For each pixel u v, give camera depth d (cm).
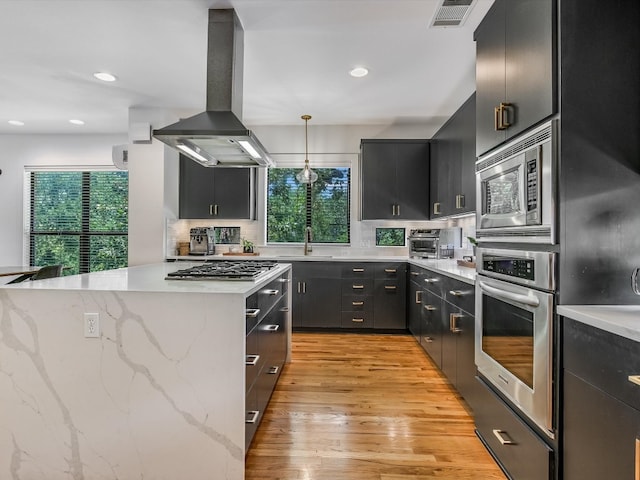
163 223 428
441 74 328
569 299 131
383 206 457
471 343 223
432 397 257
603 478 111
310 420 224
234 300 161
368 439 204
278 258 437
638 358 98
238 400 161
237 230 497
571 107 131
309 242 498
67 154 528
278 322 272
